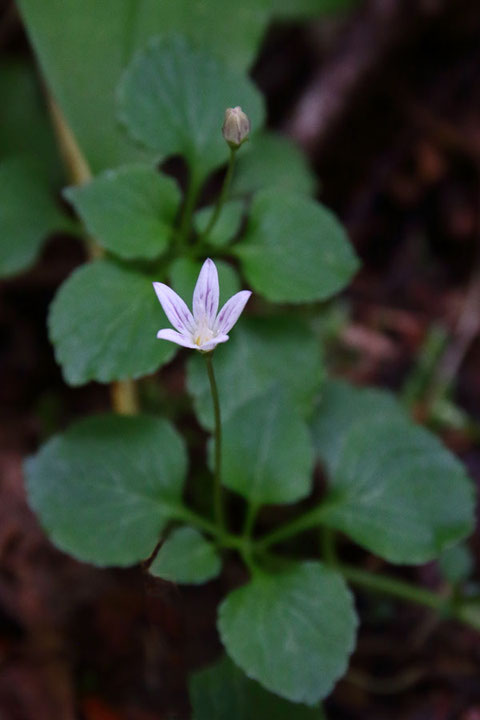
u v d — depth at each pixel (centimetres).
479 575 20
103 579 19
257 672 16
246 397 18
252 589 17
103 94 20
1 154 21
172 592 17
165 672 19
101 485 18
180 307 16
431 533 18
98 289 18
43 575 19
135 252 18
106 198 18
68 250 22
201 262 19
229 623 17
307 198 18
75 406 21
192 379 18
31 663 19
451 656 19
